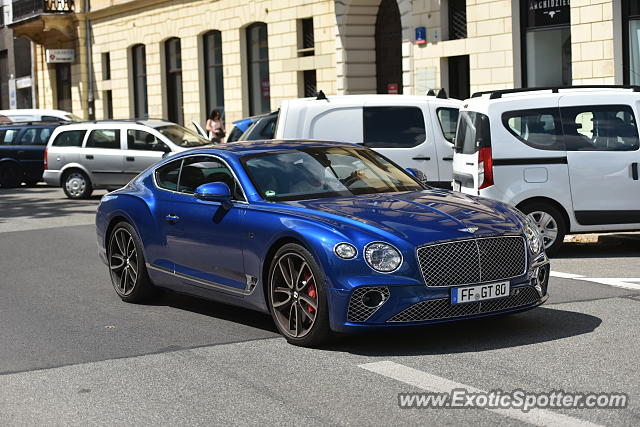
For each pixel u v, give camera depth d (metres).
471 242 7.13
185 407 6.02
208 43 36.47
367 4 28.06
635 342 7.22
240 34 33.81
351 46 28.25
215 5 35.06
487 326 7.96
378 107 15.00
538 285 7.49
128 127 22.98
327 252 7.12
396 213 7.48
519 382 6.25
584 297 9.11
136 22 40.69
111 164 22.94
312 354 7.23
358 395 6.11
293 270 7.48
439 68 24.38
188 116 37.59
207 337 7.98
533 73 22.11
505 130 11.72
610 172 11.68
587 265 11.23
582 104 11.77
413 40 25.05
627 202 11.69
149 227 9.27
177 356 7.35
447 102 15.17
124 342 7.92
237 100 34.31
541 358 6.84
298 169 8.45
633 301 8.84
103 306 9.64
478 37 23.06
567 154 11.68
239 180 8.34
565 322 8.02
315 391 6.24
